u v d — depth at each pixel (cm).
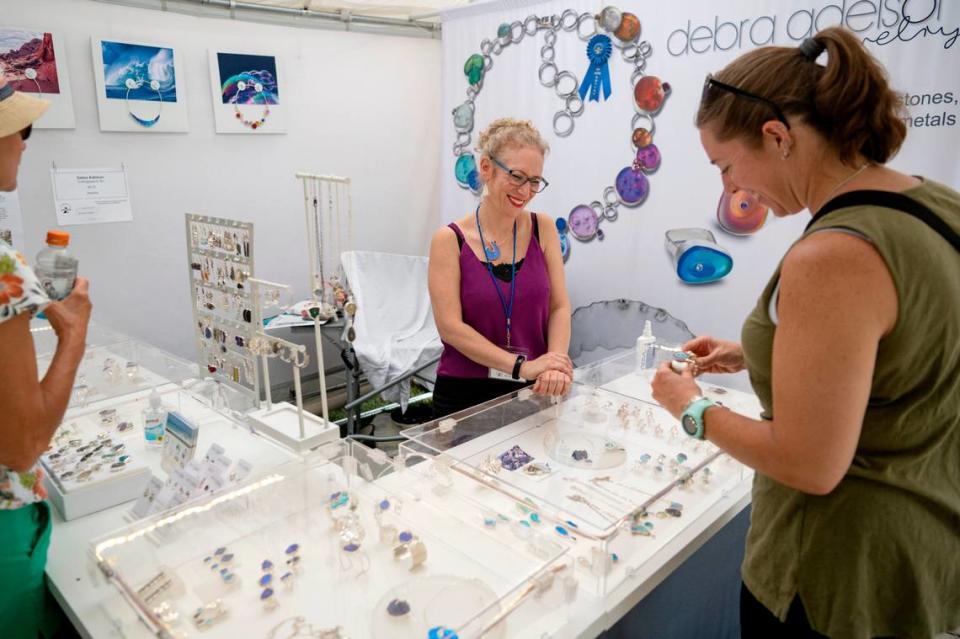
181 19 318
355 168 402
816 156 84
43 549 118
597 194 308
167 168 328
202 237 196
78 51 290
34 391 97
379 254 381
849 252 74
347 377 336
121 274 323
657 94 277
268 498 132
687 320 286
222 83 335
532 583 103
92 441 167
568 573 107
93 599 112
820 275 75
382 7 365
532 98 325
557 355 182
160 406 177
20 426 96
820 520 90
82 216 304
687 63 265
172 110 322
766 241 255
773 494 99
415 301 380
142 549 115
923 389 81
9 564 110
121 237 320
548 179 326
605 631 118
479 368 193
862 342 74
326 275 397
